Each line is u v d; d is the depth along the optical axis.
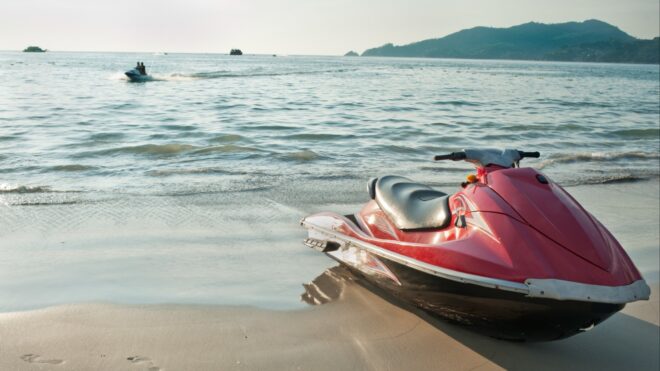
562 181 9.48
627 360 3.67
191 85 37.06
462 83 50.34
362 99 26.59
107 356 3.35
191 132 13.73
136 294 4.31
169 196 7.45
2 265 4.88
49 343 3.47
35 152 10.52
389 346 3.67
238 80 45.69
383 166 10.10
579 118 20.20
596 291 3.03
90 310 3.97
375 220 4.51
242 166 9.72
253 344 3.60
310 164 10.10
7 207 6.74
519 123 17.59
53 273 4.72
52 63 94.62
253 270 4.96
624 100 31.41
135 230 6.01
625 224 6.98
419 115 19.39
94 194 7.46
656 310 4.44
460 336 3.84
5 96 23.83
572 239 3.25
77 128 13.92
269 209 6.96
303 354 3.52
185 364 3.31
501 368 3.49
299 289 4.55
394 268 3.88
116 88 32.28
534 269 3.14
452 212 3.79
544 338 3.45
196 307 4.10
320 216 5.20
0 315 3.84
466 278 3.29
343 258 4.61
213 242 5.70
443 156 3.81
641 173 10.30
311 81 46.38
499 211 3.44
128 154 10.59
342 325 3.93
